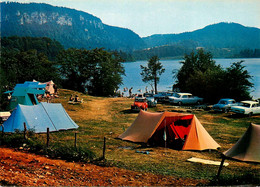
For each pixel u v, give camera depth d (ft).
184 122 58.08
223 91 124.88
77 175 32.32
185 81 158.20
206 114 95.91
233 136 63.87
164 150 51.57
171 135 59.62
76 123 76.02
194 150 52.08
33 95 96.22
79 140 55.98
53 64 199.52
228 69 124.36
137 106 98.07
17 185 25.54
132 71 558.56
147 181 31.81
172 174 35.68
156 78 212.02
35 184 26.89
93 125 74.38
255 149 36.24
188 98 122.42
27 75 170.81
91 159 40.11
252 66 519.19
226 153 36.68
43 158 39.24
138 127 58.95
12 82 151.74
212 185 30.19
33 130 57.77
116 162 40.45
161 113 57.62
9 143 45.80
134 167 38.45
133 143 55.93
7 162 34.94
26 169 32.65
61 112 70.23
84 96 147.64
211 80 128.77
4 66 162.81
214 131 69.31
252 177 30.99
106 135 62.39
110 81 198.39
